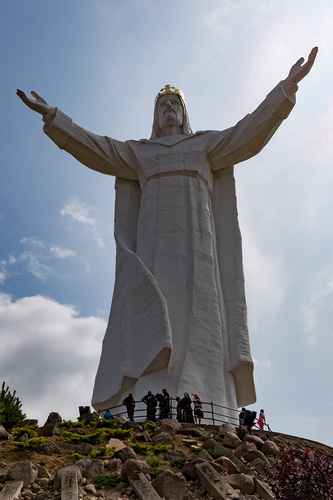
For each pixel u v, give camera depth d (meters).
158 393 25.72
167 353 26.09
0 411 24.52
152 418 22.61
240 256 30.16
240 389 28.23
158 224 29.83
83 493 13.79
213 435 19.28
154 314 26.88
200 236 29.52
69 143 30.28
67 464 15.48
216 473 15.00
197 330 27.33
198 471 15.01
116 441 17.11
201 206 30.25
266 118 29.02
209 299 28.22
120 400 26.75
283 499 13.58
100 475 14.73
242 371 27.61
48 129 29.80
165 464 15.98
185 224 29.75
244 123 30.19
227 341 28.19
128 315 27.58
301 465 13.88
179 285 28.39
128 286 28.20
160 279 28.55
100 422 19.28
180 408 23.02
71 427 18.83
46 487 14.02
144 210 30.44
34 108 29.59
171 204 30.16
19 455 15.82
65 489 13.52
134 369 26.39
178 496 13.92
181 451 17.44
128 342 27.03
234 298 29.20
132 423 19.34
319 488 13.31
